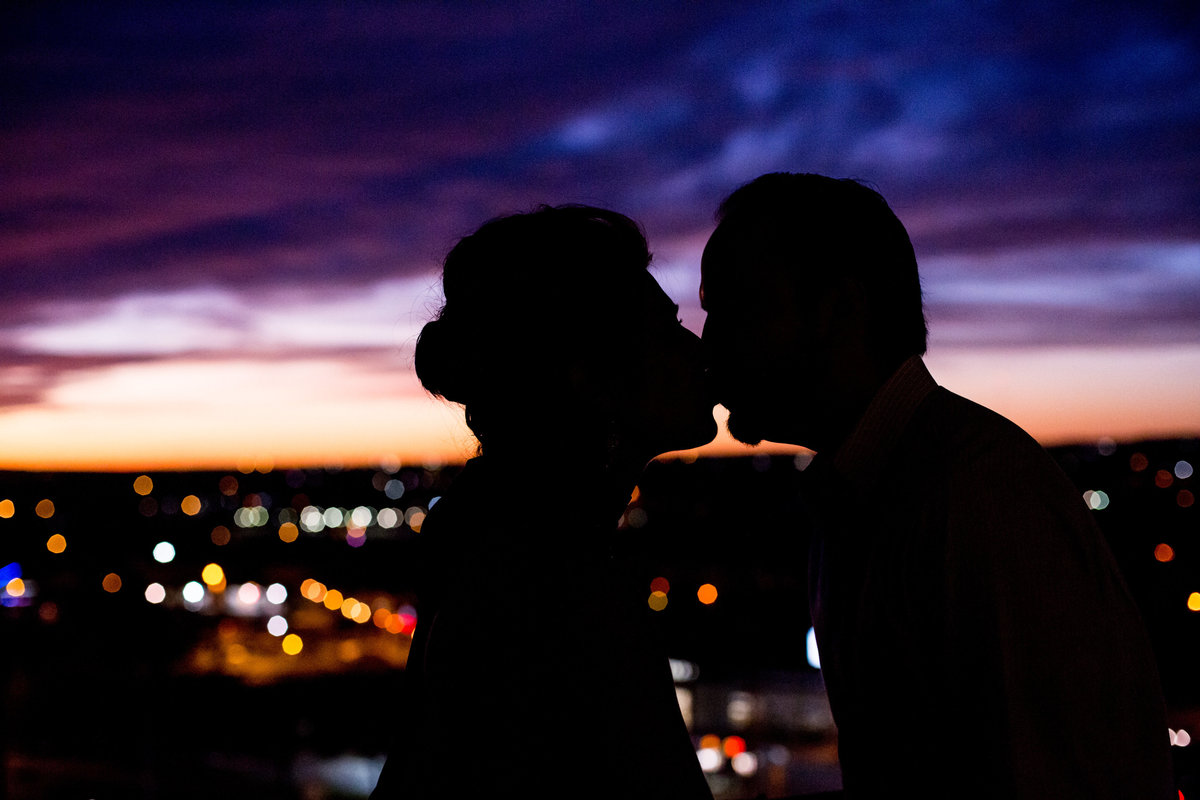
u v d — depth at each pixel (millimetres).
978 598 1139
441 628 908
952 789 1182
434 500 1040
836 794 2080
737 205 1414
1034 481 1172
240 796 12203
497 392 998
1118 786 1107
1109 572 1165
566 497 968
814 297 1329
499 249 1009
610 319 1010
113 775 12297
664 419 1042
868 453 1312
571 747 862
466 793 857
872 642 1260
